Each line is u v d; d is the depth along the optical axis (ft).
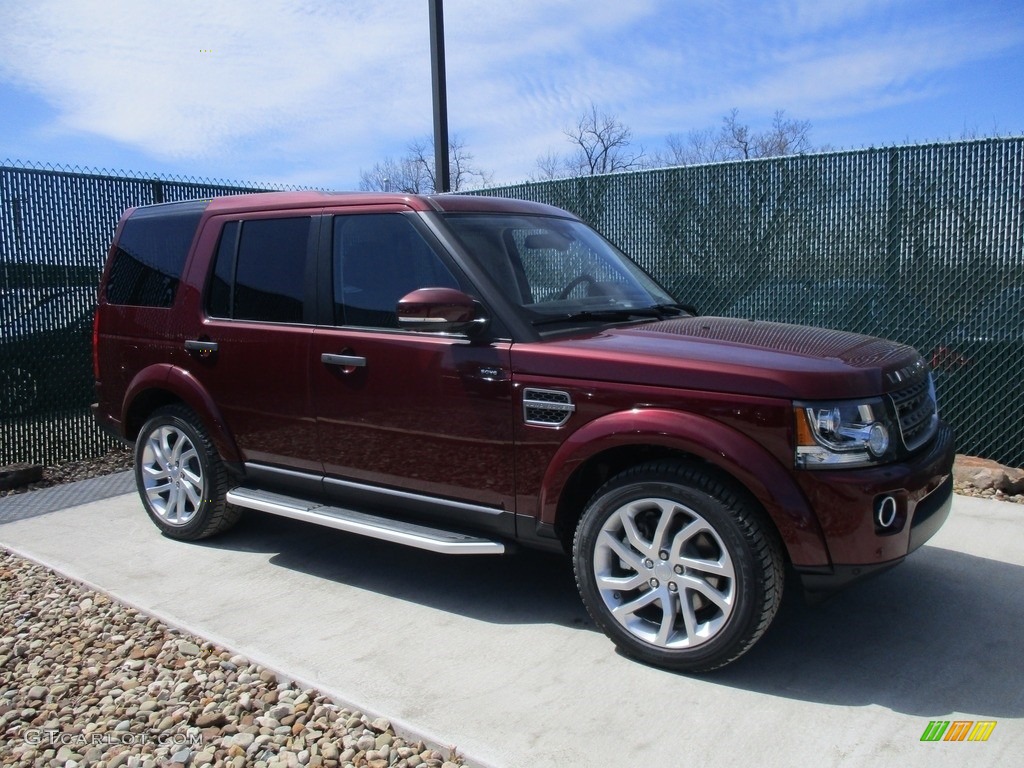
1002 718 10.02
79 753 9.77
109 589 14.35
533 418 11.74
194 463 16.42
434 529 13.05
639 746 9.52
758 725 9.90
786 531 10.08
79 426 24.06
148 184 25.18
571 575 14.79
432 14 25.03
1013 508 17.79
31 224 22.71
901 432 10.83
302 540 16.81
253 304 15.05
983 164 19.58
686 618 10.84
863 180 21.21
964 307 20.17
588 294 13.99
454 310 11.70
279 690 11.07
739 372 10.37
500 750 9.47
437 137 25.58
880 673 11.10
